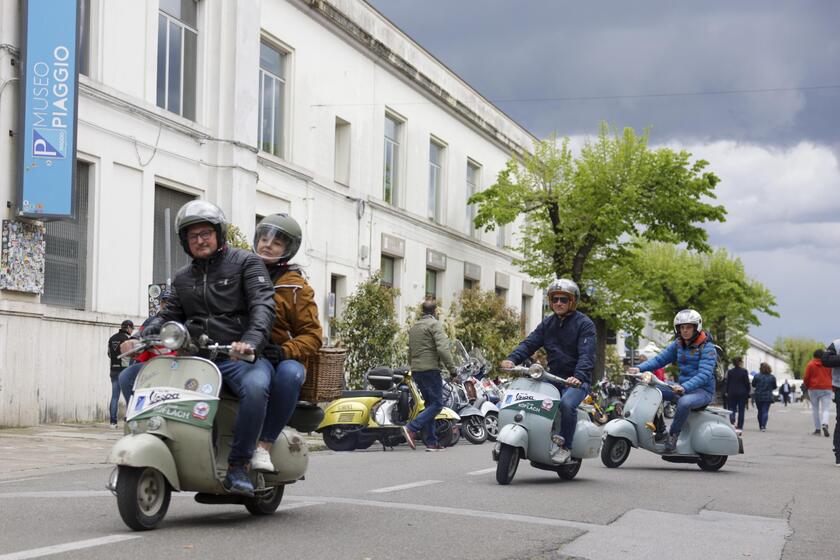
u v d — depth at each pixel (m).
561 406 10.26
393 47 30.80
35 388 16.81
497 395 21.12
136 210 19.70
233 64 22.14
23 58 16.64
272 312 6.62
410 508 7.91
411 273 32.62
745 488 10.67
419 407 15.66
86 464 11.49
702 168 34.53
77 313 17.89
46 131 16.62
